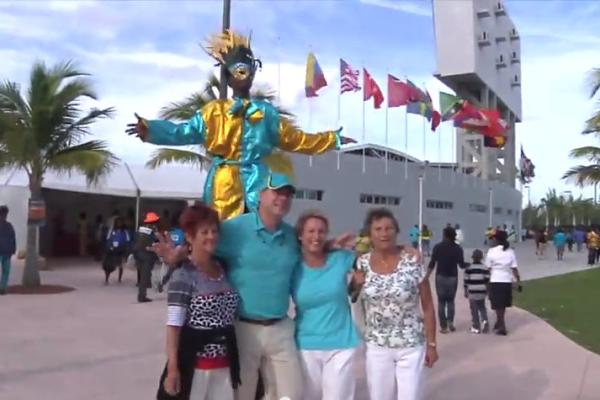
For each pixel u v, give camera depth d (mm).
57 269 22359
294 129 5828
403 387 4777
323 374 4664
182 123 5504
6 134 15180
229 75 5688
